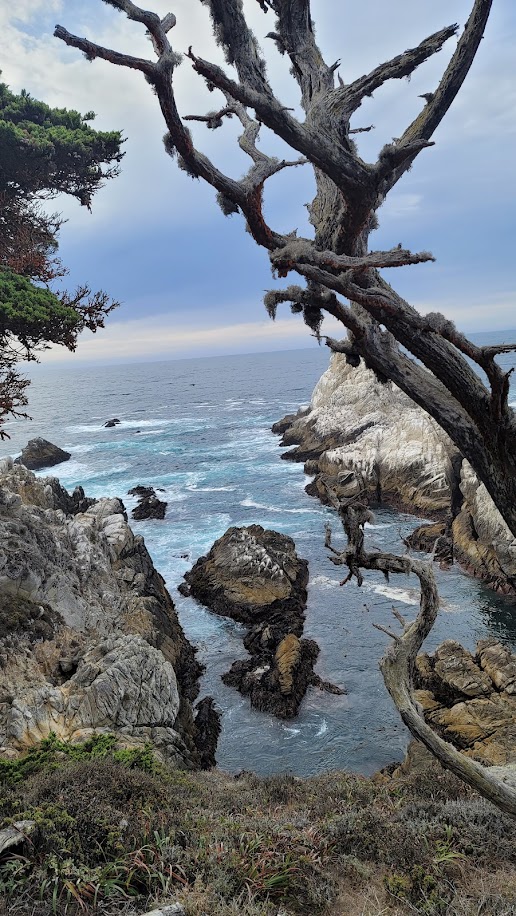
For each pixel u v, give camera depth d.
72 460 73.75
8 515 20.73
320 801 10.75
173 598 32.28
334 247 4.65
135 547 28.19
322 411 67.69
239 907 6.37
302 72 4.80
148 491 55.09
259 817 9.48
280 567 31.61
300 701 23.05
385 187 4.77
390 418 60.50
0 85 15.71
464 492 38.84
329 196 4.66
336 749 20.31
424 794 11.02
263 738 21.08
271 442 76.81
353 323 4.81
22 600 18.39
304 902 6.75
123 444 84.19
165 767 13.47
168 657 22.75
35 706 15.12
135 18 3.75
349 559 3.66
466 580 33.03
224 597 30.56
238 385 188.38
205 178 4.15
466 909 6.30
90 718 15.72
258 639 27.16
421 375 4.95
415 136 4.75
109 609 21.95
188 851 7.47
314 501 49.47
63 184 15.38
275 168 4.14
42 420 123.31
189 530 44.34
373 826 8.37
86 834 7.52
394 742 20.50
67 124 16.11
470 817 8.53
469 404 4.49
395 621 28.69
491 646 22.44
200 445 79.00
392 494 46.25
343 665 25.41
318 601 31.31
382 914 6.59
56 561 21.22
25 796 8.84
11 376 11.10
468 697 20.56
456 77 4.55
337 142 4.09
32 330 10.45
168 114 3.95
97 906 6.15
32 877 6.49
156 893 6.56
